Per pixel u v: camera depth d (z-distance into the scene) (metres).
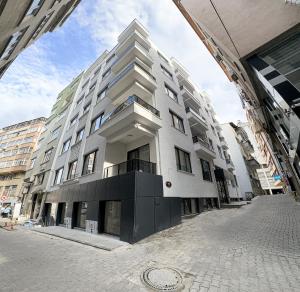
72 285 3.19
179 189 10.02
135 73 10.58
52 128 23.84
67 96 24.94
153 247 5.37
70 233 8.45
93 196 9.04
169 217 8.02
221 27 6.38
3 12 4.59
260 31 5.56
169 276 3.38
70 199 11.41
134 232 6.13
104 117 12.74
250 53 5.90
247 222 7.73
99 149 11.37
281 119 6.97
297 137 5.72
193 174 12.31
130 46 13.08
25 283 3.30
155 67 14.19
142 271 3.70
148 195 7.27
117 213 7.93
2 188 30.64
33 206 18.72
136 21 14.83
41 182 18.16
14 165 31.00
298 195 13.62
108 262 4.36
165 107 12.36
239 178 26.38
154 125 10.07
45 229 9.96
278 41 5.39
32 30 7.94
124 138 10.80
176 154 11.49
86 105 17.66
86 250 5.57
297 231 5.41
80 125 16.23
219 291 2.74
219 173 16.12
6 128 40.41
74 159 14.09
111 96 12.34
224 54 8.32
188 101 17.34
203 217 10.00
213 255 4.21
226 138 29.84
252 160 32.22
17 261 4.57
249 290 2.69
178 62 20.28
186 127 14.27
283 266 3.27
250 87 8.11
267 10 5.38
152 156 9.75
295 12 4.87
